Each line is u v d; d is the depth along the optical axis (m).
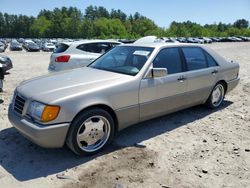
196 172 3.56
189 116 5.63
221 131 4.89
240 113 5.89
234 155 4.02
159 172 3.54
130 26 134.12
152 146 4.26
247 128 5.06
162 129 4.93
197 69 5.36
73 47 8.25
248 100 6.95
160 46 4.87
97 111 3.83
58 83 4.02
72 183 3.29
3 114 5.59
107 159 3.84
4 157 3.86
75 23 131.12
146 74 4.41
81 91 3.75
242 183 3.34
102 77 4.26
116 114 4.07
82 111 3.72
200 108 6.16
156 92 4.54
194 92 5.30
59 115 3.52
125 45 5.31
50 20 141.38
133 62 4.68
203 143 4.40
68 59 8.05
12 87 8.28
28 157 3.87
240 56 22.12
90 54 8.37
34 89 3.88
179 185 3.28
